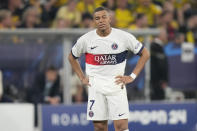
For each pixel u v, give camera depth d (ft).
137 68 77.46
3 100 108.88
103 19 74.49
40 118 107.55
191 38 148.36
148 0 149.28
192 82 121.29
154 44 116.88
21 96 109.60
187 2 163.32
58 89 110.73
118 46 75.87
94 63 76.69
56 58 110.11
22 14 133.59
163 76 118.11
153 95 117.19
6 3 134.51
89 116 77.61
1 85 108.37
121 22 139.64
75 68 79.46
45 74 110.11
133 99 114.83
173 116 113.70
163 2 154.20
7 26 130.21
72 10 135.23
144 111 111.96
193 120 114.83
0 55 107.86
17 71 108.99
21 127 104.32
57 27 132.05
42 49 109.50
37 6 136.56
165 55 118.73
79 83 112.16
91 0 139.44
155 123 112.68
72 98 111.96
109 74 76.38
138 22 141.49
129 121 111.34
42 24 132.36
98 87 76.43
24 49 108.78
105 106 77.36
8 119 103.86
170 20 150.71
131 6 146.61
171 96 119.55
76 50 77.97
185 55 120.78
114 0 142.10
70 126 108.58
